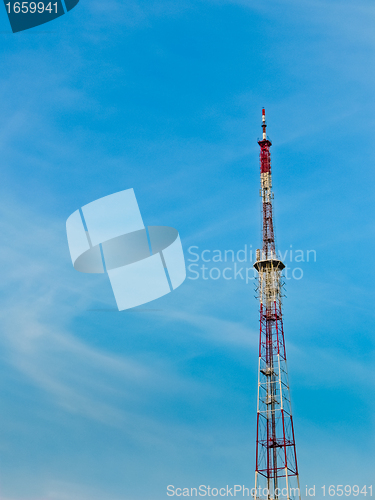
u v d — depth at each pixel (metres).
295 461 127.81
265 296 143.88
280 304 142.62
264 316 141.75
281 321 140.62
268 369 136.38
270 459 129.38
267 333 140.12
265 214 154.00
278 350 137.38
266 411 133.50
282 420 131.75
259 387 135.75
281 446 129.62
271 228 151.62
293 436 130.25
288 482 125.81
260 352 138.38
